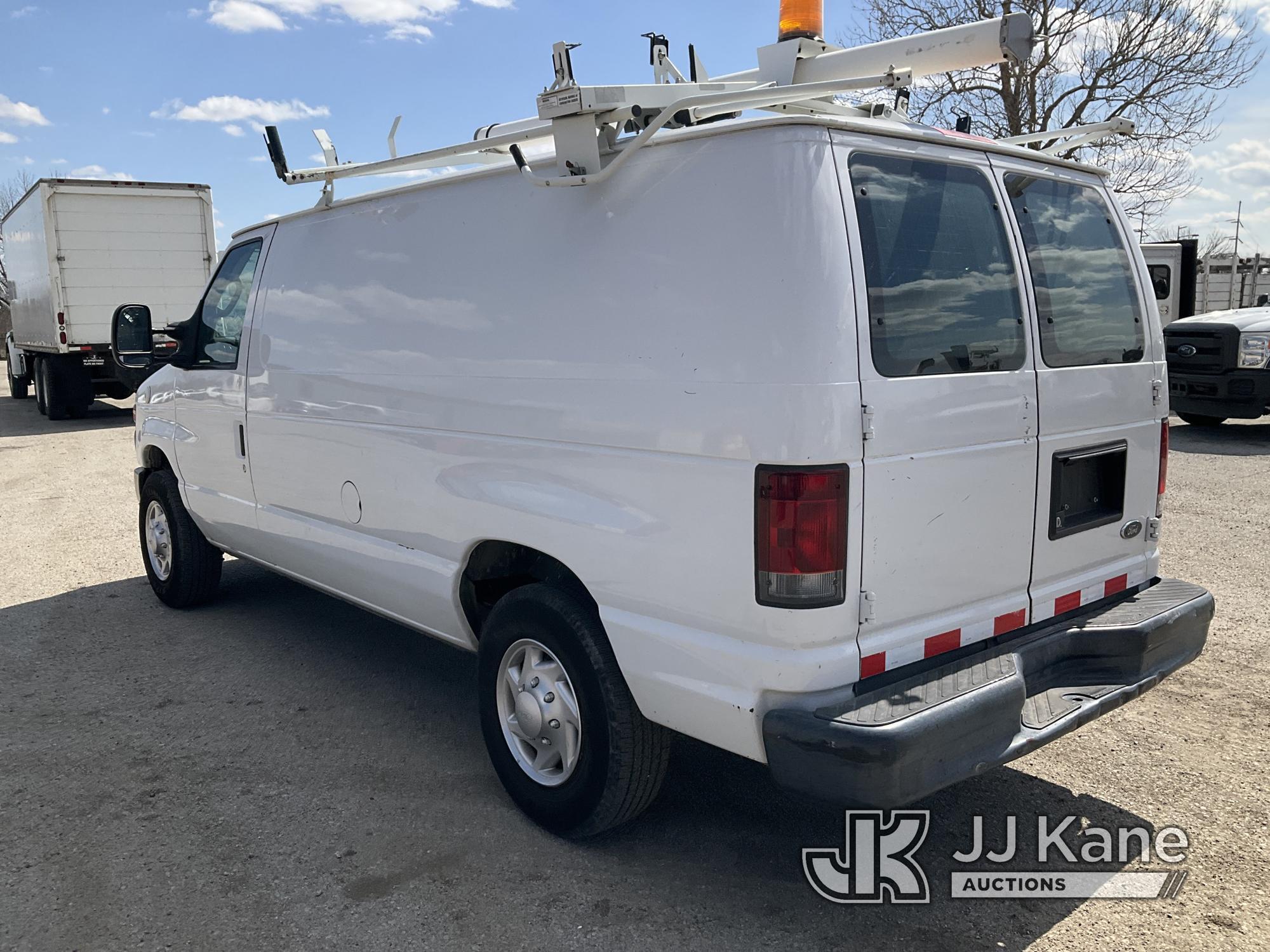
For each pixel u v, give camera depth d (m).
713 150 2.64
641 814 3.26
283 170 3.90
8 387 24.53
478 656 3.54
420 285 3.58
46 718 4.21
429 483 3.56
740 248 2.56
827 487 2.45
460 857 3.14
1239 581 5.88
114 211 15.66
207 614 5.71
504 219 3.25
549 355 3.05
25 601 5.99
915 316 2.66
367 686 4.58
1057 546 3.14
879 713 2.48
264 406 4.54
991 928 2.79
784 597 2.48
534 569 3.40
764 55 3.75
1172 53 17.06
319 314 4.16
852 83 2.59
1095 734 3.98
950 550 2.77
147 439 5.81
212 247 16.38
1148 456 3.52
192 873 3.05
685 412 2.65
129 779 3.66
